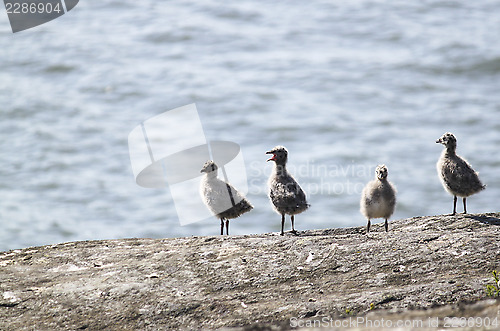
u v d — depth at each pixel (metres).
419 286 10.59
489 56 51.09
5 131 41.47
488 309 9.40
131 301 10.78
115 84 48.72
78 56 53.84
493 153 36.81
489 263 11.12
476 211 31.56
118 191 34.12
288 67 52.12
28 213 32.50
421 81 48.28
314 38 58.78
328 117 42.91
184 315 10.40
